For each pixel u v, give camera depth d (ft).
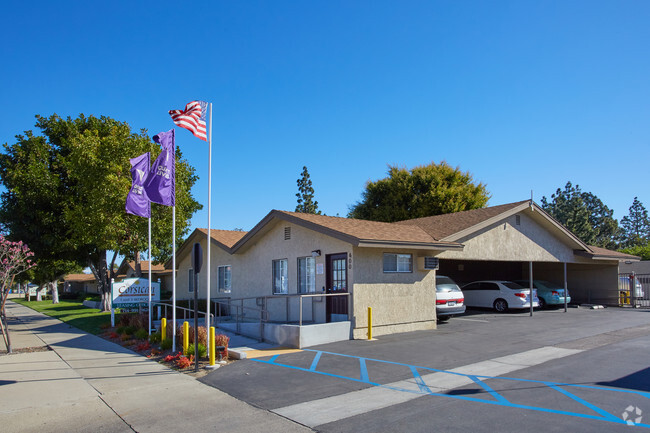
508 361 32.76
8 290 43.88
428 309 50.24
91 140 71.82
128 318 55.83
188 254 80.79
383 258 46.91
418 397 24.48
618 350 35.42
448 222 60.70
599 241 212.23
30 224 83.46
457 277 78.64
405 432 19.47
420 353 36.19
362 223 52.70
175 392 27.17
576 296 85.81
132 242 73.67
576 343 39.22
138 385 28.99
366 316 44.42
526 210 65.00
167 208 73.51
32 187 81.46
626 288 83.35
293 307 52.54
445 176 123.03
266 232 58.39
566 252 72.43
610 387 25.25
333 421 21.18
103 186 67.67
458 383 27.07
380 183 127.65
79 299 165.27
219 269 70.54
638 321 54.19
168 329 44.19
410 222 66.80
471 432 19.17
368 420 21.15
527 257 64.85
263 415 22.44
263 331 44.01
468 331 47.26
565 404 22.45
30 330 63.77
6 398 26.53
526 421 20.22
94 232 70.23
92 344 47.11
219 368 32.94
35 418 22.90
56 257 92.17
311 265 50.62
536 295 69.31
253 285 60.75
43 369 34.55
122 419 22.50
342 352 37.09
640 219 259.19
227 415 22.62
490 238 59.47
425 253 51.06
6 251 44.04
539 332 45.88
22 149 85.92
